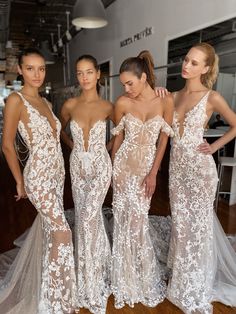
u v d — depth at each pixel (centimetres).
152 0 558
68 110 209
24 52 177
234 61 413
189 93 199
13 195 443
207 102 190
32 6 765
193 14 457
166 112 195
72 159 209
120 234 209
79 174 207
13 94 175
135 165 201
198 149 194
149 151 199
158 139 203
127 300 207
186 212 205
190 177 200
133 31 645
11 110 173
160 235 279
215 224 224
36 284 199
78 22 410
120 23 701
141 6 598
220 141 199
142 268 212
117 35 727
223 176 413
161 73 550
